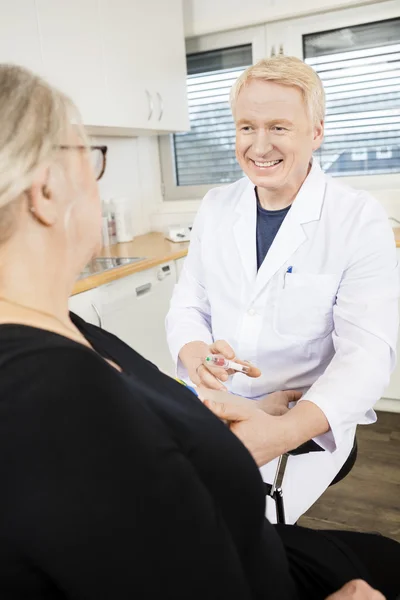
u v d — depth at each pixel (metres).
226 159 3.16
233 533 0.49
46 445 0.37
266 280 1.18
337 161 2.89
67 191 0.47
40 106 0.45
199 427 0.49
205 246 1.31
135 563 0.39
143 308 2.22
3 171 0.42
